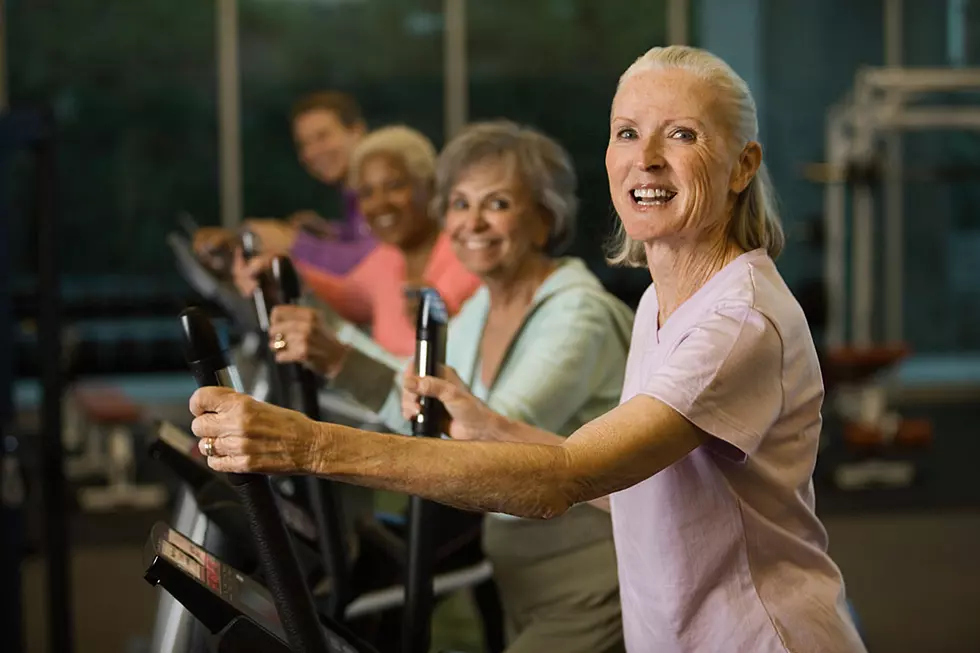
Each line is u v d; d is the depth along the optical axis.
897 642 3.66
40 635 3.62
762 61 7.64
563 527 1.85
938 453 6.11
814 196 7.71
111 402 5.41
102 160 7.29
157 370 7.35
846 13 7.64
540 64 7.56
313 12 7.38
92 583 4.12
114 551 4.48
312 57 7.40
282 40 7.37
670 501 1.33
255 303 1.70
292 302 1.64
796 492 1.33
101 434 6.05
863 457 5.97
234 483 1.07
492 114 7.57
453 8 7.47
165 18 7.26
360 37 7.43
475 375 1.98
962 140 7.72
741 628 1.34
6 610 2.37
